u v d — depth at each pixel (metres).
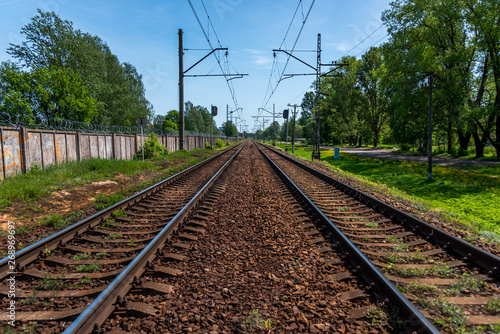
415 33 34.25
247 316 3.20
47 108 27.52
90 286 3.78
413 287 3.86
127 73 60.25
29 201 8.30
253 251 5.07
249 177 14.46
